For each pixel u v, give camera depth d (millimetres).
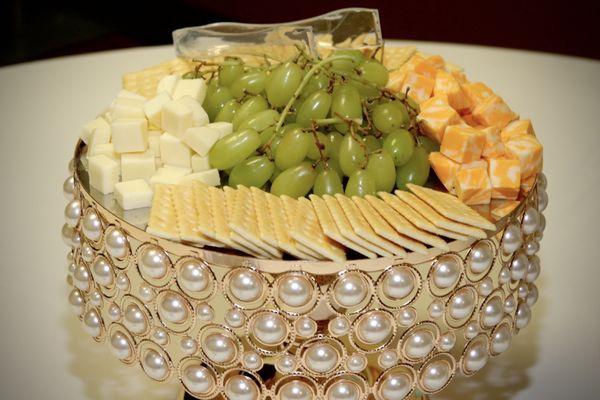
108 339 1056
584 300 1406
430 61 1274
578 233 1557
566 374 1258
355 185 1003
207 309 943
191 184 1029
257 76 1142
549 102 1878
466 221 920
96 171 1024
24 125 1790
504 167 1015
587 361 1284
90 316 1088
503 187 1006
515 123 1146
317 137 1020
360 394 979
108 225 1000
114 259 1007
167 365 1018
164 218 952
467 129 1047
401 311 940
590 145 1765
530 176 1071
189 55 1273
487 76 1938
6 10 3539
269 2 3242
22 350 1293
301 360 943
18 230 1549
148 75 1329
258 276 900
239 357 959
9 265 1466
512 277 1028
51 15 3592
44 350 1298
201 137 1053
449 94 1158
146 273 945
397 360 970
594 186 1661
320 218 917
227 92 1171
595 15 3072
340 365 955
